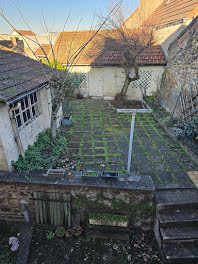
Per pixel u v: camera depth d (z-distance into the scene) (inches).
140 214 178.9
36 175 183.2
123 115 380.5
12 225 194.2
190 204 171.9
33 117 242.2
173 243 157.9
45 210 184.9
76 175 184.5
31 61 303.1
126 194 172.7
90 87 514.3
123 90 447.5
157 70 445.7
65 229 185.5
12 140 184.5
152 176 204.4
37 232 185.3
